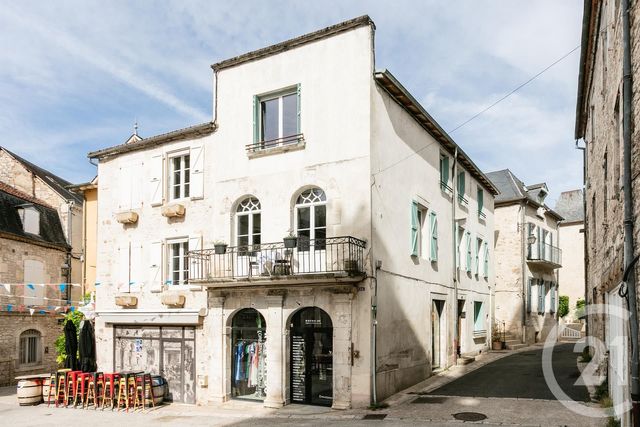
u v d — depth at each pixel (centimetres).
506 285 2423
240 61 1330
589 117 1372
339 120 1178
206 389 1293
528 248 2472
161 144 1473
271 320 1196
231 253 1271
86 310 1554
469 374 1448
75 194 2606
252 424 1023
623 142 626
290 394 1186
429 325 1444
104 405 1302
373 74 1171
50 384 1393
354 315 1102
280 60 1274
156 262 1435
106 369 1477
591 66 1205
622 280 628
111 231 1545
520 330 2355
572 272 3394
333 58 1202
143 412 1225
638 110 581
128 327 1461
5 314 1939
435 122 1476
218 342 1278
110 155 1578
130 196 1516
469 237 1898
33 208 2156
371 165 1136
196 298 1345
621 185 684
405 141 1343
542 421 897
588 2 971
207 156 1377
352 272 1055
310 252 1173
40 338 2117
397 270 1241
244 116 1316
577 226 3422
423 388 1256
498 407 1014
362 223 1124
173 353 1373
